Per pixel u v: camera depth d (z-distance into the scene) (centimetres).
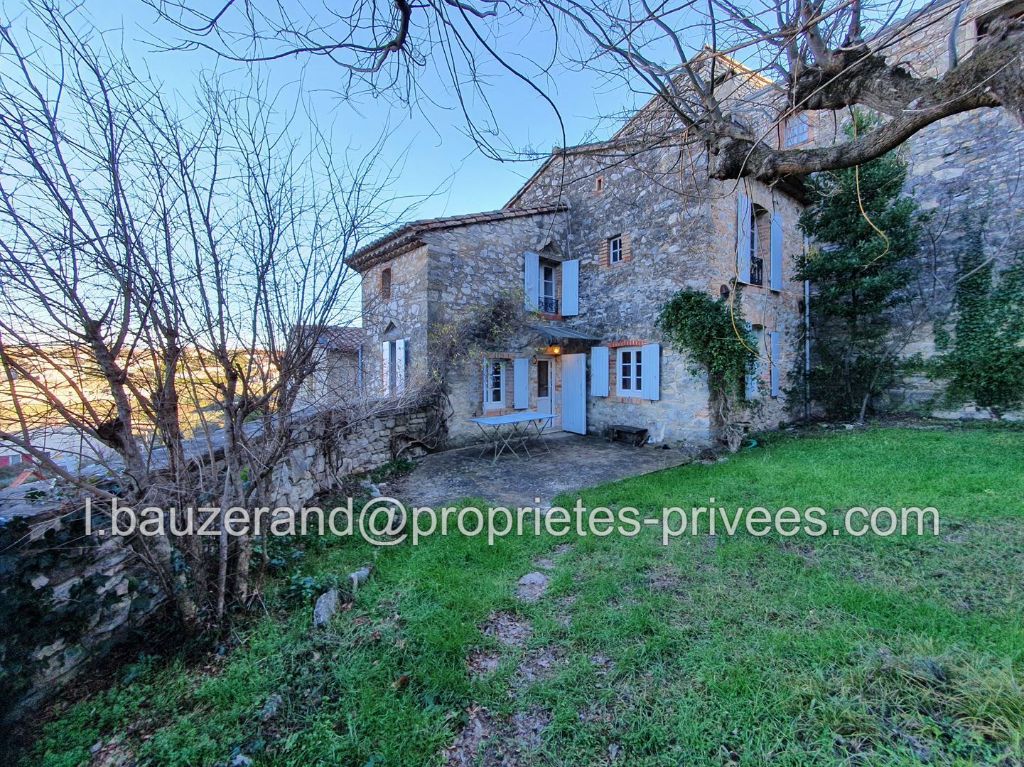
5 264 161
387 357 846
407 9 210
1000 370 716
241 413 238
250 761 154
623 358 811
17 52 162
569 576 278
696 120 282
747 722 163
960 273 753
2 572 166
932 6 196
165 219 199
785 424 838
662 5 216
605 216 836
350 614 245
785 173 246
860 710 163
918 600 233
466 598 255
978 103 182
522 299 828
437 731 168
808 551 305
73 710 178
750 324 739
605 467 598
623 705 176
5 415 174
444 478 552
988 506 353
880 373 831
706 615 233
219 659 210
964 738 149
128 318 186
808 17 216
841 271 747
